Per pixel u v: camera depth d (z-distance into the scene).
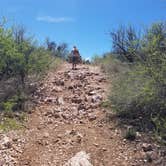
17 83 15.11
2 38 13.48
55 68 20.67
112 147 10.11
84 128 11.59
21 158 9.55
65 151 9.97
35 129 11.59
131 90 11.91
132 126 11.29
